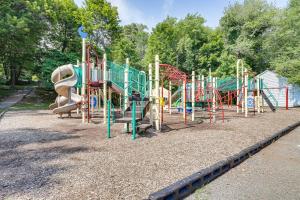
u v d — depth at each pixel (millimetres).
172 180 4207
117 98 26328
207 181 4605
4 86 34062
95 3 32250
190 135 8617
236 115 17516
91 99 18141
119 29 34906
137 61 38031
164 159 5453
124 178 4230
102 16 32750
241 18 35406
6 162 5258
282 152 7078
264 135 9023
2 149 6480
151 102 10188
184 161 5340
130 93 11875
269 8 35531
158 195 3512
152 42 39312
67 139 7816
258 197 3967
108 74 13320
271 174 5133
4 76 41281
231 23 36562
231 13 36031
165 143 7203
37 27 23484
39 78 33250
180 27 42000
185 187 4031
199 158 5617
